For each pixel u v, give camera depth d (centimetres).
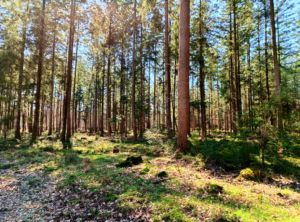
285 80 880
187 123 807
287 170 535
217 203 357
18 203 427
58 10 1407
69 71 1498
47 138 1725
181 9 830
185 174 543
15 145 1278
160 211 346
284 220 287
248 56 1839
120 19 1955
